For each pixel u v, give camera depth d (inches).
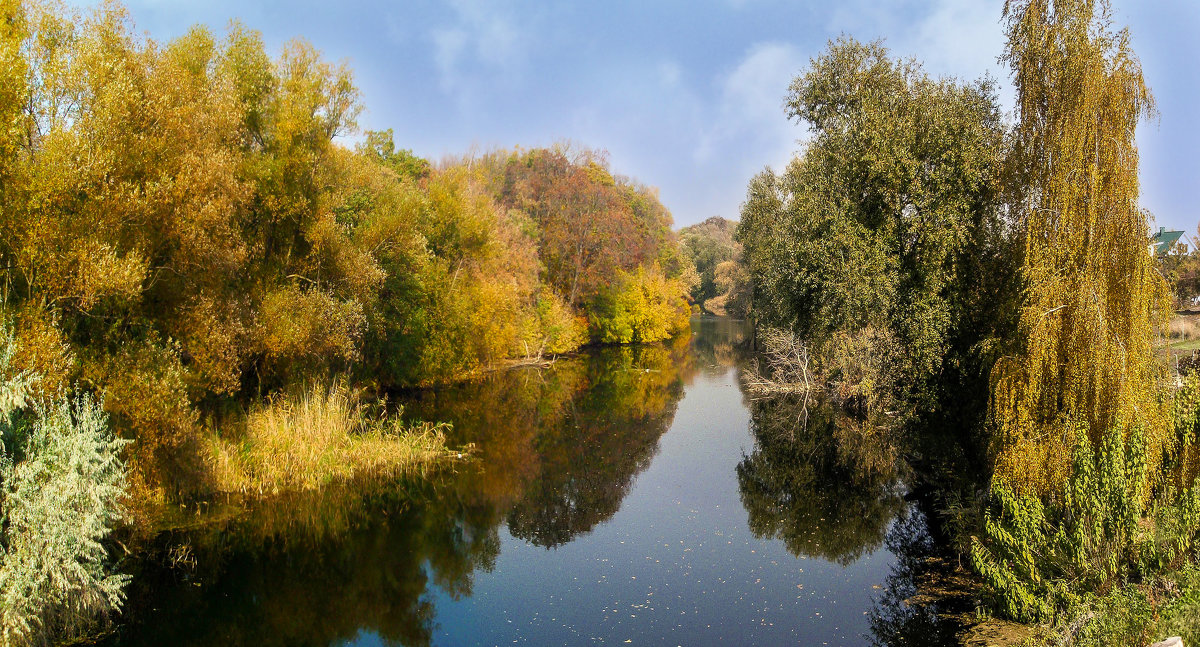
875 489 576.7
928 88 642.2
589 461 682.8
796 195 797.2
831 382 1027.3
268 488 514.9
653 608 353.1
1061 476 327.9
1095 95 349.7
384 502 526.9
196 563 400.2
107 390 366.9
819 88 756.6
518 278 1523.1
